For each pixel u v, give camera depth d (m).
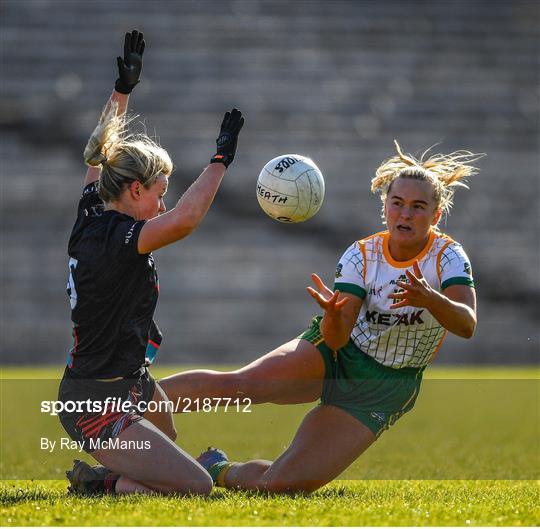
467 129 90.44
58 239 79.31
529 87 94.31
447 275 18.14
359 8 99.50
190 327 73.81
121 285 17.12
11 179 82.25
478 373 67.81
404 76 94.44
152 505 14.95
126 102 20.48
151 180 18.02
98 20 95.69
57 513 14.32
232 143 17.72
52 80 91.06
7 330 72.94
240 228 80.81
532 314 77.62
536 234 82.88
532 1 100.38
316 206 20.22
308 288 16.91
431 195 17.89
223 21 97.06
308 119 90.25
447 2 100.12
